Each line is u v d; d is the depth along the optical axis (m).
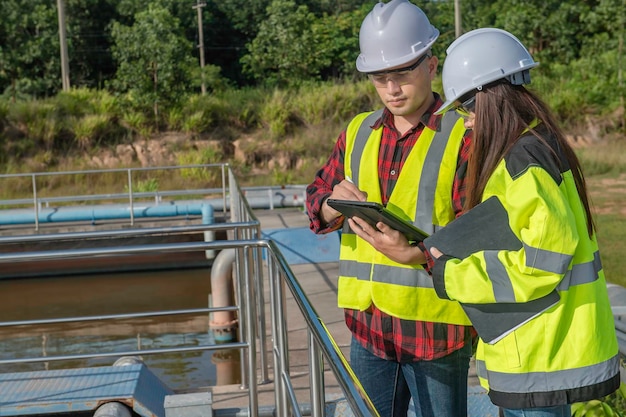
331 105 29.64
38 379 4.64
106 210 16.25
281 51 42.12
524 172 2.25
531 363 2.32
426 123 2.91
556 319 2.29
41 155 27.44
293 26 42.62
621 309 5.08
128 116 29.12
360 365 3.11
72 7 49.88
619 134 28.89
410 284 2.90
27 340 10.51
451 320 2.91
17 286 14.45
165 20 31.92
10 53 42.97
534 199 2.21
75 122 28.39
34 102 28.98
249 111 30.16
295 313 7.37
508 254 2.27
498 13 44.06
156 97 29.36
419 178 2.89
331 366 2.06
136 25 30.91
